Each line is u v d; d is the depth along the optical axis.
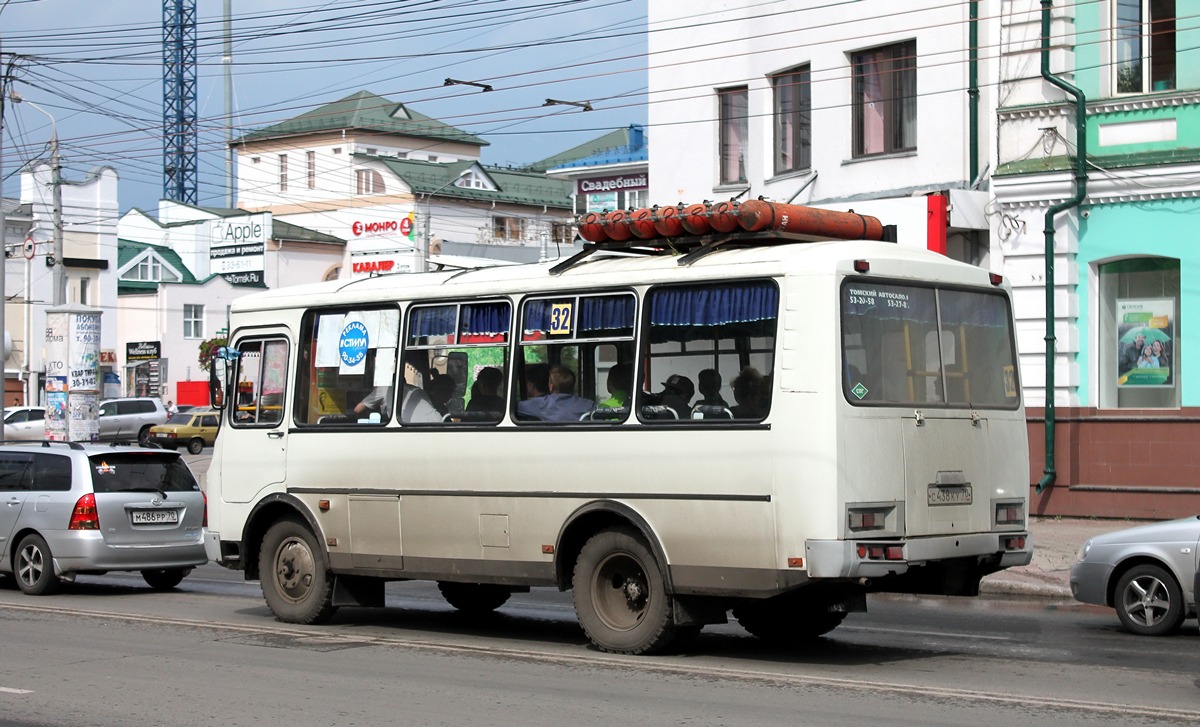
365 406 12.43
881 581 10.20
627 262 11.02
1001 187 20.58
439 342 11.96
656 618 10.49
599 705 8.77
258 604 14.99
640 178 50.28
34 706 8.98
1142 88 19.86
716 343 10.27
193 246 74.31
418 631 12.58
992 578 15.79
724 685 9.44
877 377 10.04
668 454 10.38
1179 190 19.22
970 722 8.12
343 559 12.48
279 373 13.18
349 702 8.99
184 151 75.56
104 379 65.75
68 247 64.56
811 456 9.68
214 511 13.54
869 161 23.27
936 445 10.36
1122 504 19.69
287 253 72.94
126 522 15.97
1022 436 11.23
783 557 9.75
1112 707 8.54
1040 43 20.30
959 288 10.88
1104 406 20.22
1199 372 19.16
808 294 9.88
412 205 73.50
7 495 16.36
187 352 70.25
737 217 10.37
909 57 22.88
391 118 80.12
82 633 12.39
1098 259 20.06
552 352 11.21
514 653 10.95
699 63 26.45
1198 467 19.05
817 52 24.12
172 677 10.01
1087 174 20.00
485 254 54.28
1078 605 14.76
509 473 11.30
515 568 11.27
